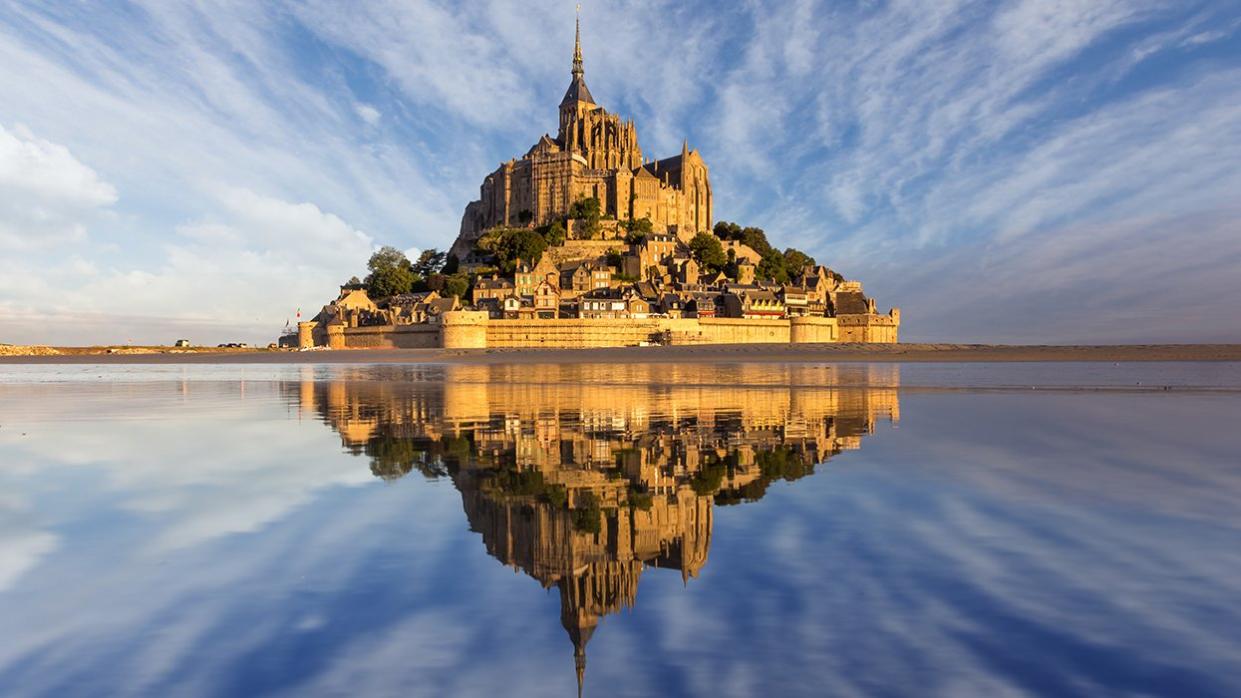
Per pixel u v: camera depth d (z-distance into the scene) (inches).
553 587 430.3
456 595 418.6
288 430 1127.0
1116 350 4566.9
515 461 836.6
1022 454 847.7
